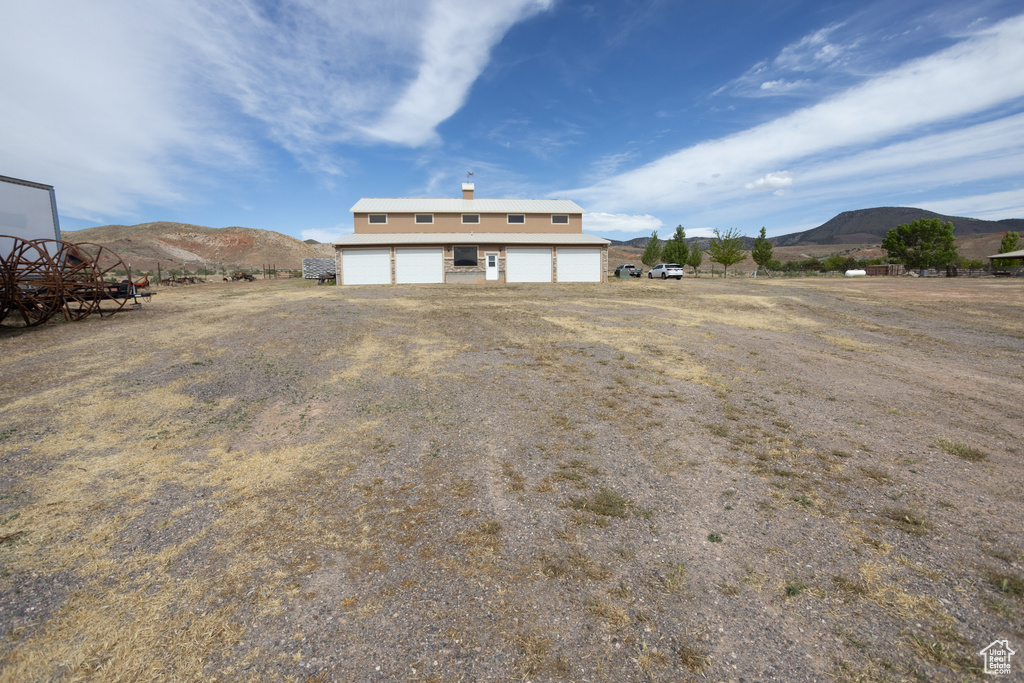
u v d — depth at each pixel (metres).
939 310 15.06
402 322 11.48
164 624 2.44
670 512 3.52
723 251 44.59
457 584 2.75
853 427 5.23
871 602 2.62
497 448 4.59
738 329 11.42
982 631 2.41
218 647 2.30
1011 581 2.77
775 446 4.70
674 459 4.40
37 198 11.02
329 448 4.60
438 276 27.14
